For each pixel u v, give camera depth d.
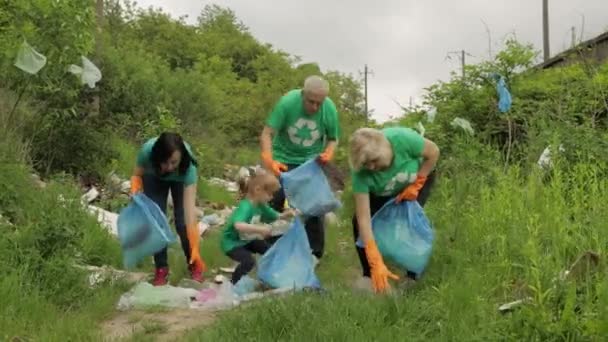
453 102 11.79
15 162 8.99
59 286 6.05
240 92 30.61
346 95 37.59
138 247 6.56
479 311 4.92
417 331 4.77
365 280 6.40
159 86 20.08
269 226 6.80
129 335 5.25
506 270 5.71
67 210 7.63
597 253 5.53
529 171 8.84
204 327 5.14
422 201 6.39
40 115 10.78
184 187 6.99
